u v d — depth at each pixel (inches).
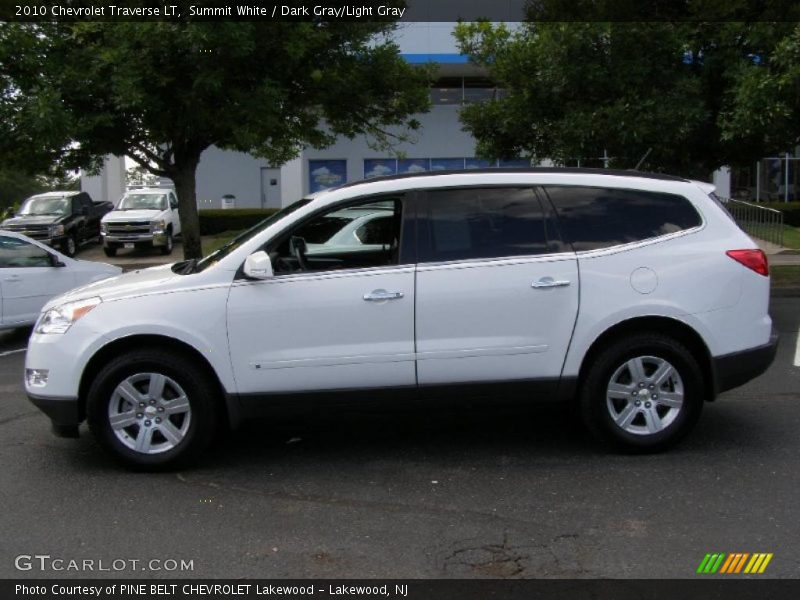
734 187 1145.4
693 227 216.5
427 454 221.8
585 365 213.5
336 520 177.0
